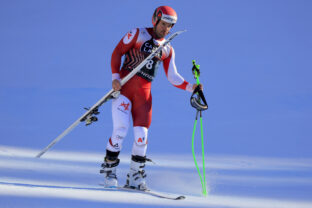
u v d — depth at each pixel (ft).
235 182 65.26
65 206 43.47
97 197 49.47
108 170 60.80
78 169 69.87
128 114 61.67
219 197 55.06
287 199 54.29
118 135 60.90
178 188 61.11
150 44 62.75
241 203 51.16
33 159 74.23
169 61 65.51
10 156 74.79
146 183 64.64
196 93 63.98
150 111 62.69
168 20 61.77
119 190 57.62
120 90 62.08
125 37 62.85
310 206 50.88
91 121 64.13
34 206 42.29
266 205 50.52
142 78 61.93
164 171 73.72
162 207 46.73
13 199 44.21
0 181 53.93
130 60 62.64
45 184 55.36
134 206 46.24
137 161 61.16
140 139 61.26
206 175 70.90
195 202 50.62
